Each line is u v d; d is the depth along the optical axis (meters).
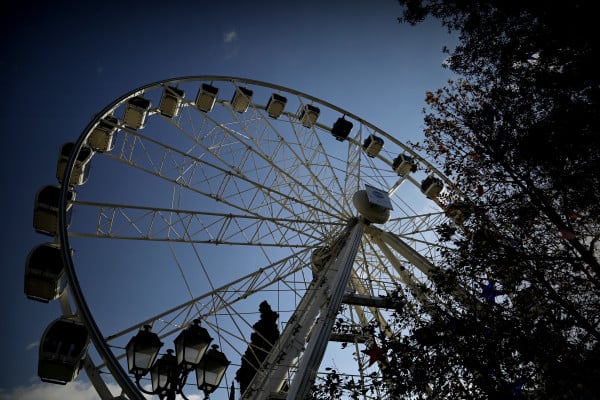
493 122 12.31
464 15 12.30
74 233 16.83
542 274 10.93
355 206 21.89
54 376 12.05
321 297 16.12
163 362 8.94
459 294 11.87
